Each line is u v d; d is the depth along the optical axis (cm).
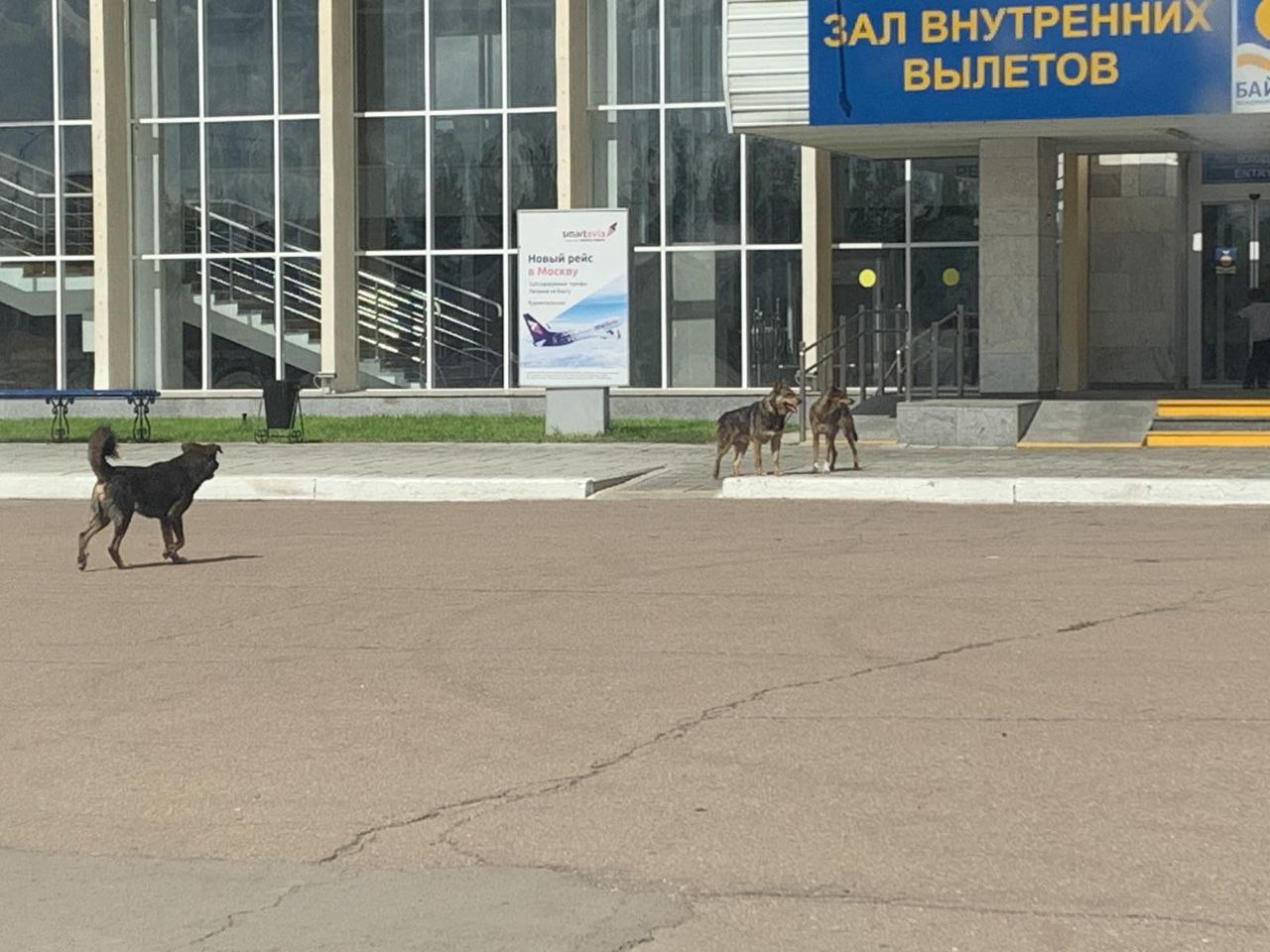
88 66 3553
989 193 2583
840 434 2589
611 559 1469
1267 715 860
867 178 3344
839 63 2394
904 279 3331
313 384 3191
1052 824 683
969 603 1209
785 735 834
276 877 639
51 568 1476
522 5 3462
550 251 2777
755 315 3391
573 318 2775
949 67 2361
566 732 849
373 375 3538
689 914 589
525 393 3375
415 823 701
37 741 852
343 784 761
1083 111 2325
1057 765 771
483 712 895
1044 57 2330
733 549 1519
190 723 883
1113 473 2005
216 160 3569
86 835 695
